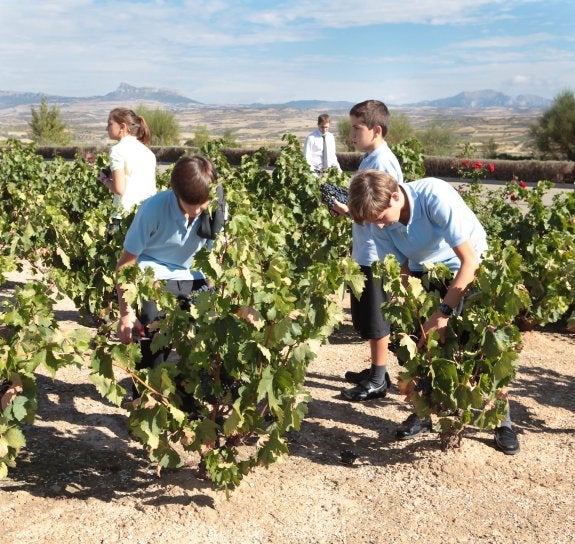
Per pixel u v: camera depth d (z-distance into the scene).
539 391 5.23
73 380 5.13
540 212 7.29
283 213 7.04
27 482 3.62
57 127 50.97
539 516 3.45
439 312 3.82
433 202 3.78
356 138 4.72
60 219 6.59
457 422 3.93
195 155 3.41
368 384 4.93
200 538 3.20
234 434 3.56
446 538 3.26
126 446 4.11
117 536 3.18
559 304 6.30
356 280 3.49
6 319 3.17
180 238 3.67
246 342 3.26
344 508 3.51
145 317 3.80
